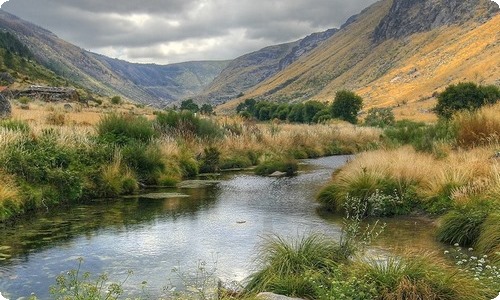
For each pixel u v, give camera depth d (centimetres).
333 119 6631
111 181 1390
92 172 1386
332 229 977
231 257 784
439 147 1588
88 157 1446
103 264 746
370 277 579
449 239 868
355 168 1324
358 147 3142
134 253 805
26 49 13538
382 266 607
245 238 905
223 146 2347
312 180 1759
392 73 17762
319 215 1128
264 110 9725
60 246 846
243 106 13225
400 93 14300
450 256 774
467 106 3788
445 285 556
